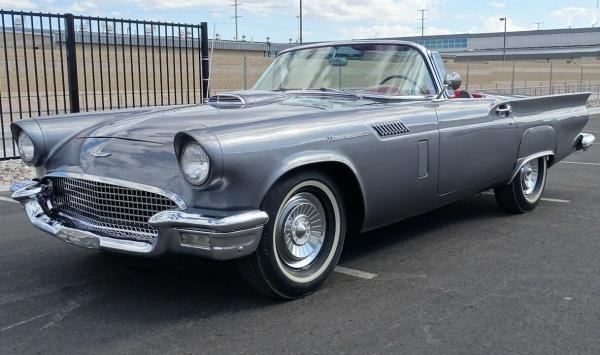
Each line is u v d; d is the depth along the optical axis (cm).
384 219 404
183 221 298
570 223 537
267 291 340
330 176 363
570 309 341
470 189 480
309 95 448
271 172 316
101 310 343
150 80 2138
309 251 357
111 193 336
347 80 463
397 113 403
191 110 392
